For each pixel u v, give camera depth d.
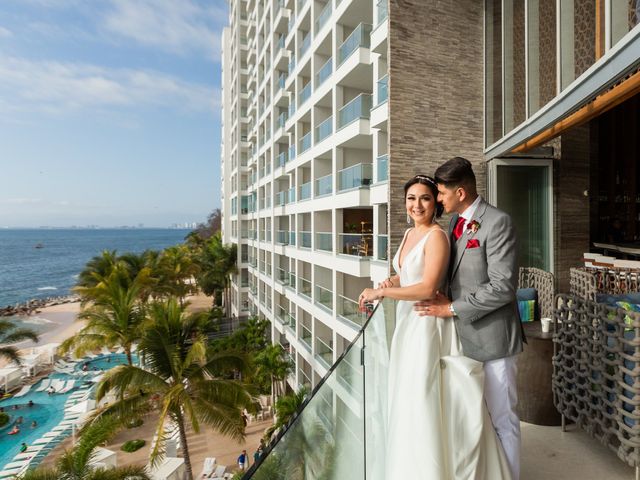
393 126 8.48
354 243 15.88
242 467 18.55
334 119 16.52
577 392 2.80
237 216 40.69
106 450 18.38
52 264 147.00
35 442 22.19
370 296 1.98
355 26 16.77
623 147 13.13
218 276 40.75
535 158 8.11
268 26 30.41
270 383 22.47
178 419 13.69
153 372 13.91
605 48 3.90
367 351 2.43
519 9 7.16
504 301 1.73
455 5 8.86
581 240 8.33
